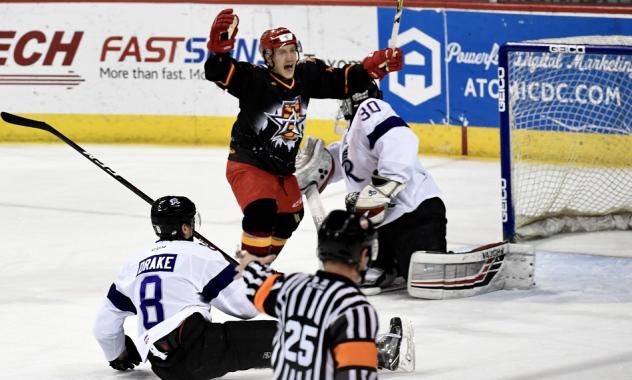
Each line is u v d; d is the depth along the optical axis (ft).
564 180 74.79
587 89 81.82
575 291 53.93
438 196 54.39
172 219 38.45
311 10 96.12
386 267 55.11
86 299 53.83
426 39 94.53
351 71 50.60
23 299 53.88
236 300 37.42
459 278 52.70
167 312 37.11
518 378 40.19
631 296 52.75
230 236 67.87
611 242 65.16
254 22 96.53
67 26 97.81
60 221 72.74
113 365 41.68
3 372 42.39
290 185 51.85
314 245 65.05
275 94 49.47
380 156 52.19
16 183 84.58
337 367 25.54
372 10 95.25
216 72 48.47
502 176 61.77
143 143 99.30
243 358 36.76
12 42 98.43
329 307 25.99
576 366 41.68
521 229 65.98
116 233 69.15
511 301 52.21
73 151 96.58
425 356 43.32
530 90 83.05
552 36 90.84
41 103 99.19
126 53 97.91
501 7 91.91
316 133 96.22
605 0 94.94
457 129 94.84
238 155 50.70
